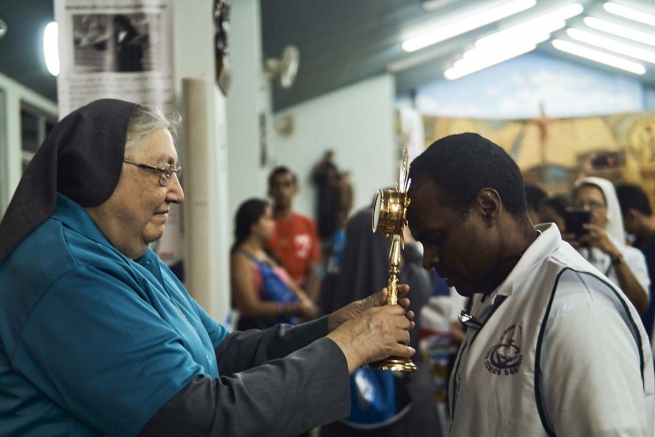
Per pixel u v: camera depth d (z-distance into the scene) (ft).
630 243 14.48
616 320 5.25
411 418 11.80
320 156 48.37
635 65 54.44
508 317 5.69
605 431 4.98
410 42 42.39
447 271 6.03
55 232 5.84
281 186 23.50
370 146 48.60
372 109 48.57
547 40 55.36
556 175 55.67
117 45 10.61
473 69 56.13
